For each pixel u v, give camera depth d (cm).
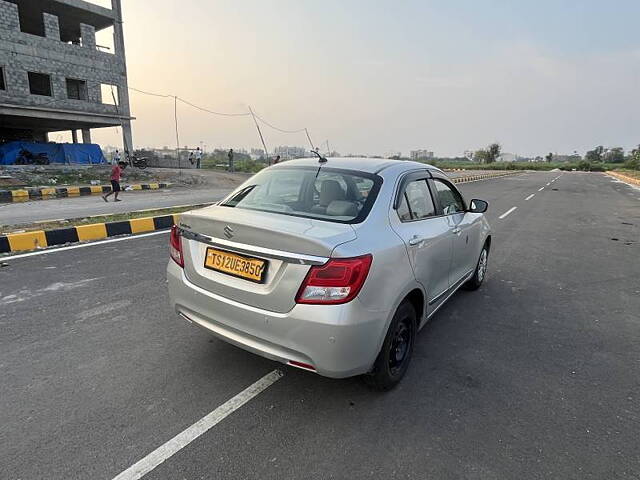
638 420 260
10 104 2184
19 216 945
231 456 218
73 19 2778
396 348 285
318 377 297
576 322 415
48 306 414
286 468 211
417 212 326
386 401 272
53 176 1906
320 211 286
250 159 4350
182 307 293
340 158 358
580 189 2462
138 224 807
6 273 518
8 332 355
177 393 274
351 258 228
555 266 634
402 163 352
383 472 211
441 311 436
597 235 915
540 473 213
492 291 506
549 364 329
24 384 279
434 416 258
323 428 243
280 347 239
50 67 2381
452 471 213
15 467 206
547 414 264
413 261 285
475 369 318
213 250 269
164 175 2328
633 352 352
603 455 228
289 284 231
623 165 7631
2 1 2159
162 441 228
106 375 293
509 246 775
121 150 3162
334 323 223
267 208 301
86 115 2578
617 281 560
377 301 242
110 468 208
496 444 234
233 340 260
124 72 2791
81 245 678
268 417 252
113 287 473
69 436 230
